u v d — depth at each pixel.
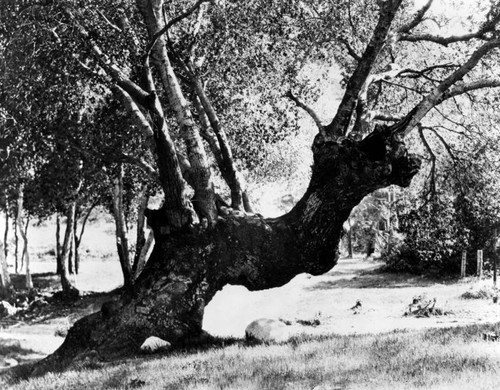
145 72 17.36
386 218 62.59
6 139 20.42
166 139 16.38
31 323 35.31
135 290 16.62
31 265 71.25
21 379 14.68
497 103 20.89
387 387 8.98
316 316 26.17
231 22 20.52
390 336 14.35
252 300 36.62
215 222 16.84
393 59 23.20
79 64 17.98
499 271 37.94
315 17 20.52
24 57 17.12
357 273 47.53
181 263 16.53
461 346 11.86
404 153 15.30
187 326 16.42
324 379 10.04
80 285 55.25
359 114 18.22
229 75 22.16
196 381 10.85
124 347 16.08
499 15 19.42
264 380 10.30
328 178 15.84
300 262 16.72
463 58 21.45
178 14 21.06
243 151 23.59
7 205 48.66
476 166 21.34
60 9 17.02
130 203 38.94
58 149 21.89
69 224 44.53
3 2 16.66
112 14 18.31
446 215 22.98
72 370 14.60
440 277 38.59
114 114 22.00
